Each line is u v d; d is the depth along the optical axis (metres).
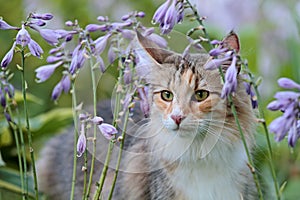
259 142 4.93
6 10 8.60
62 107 7.74
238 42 3.96
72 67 4.14
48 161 6.25
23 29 3.89
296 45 6.59
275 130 3.44
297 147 5.81
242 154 4.43
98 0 8.09
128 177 4.99
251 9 7.34
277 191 3.75
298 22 6.14
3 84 4.46
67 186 5.93
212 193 4.50
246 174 4.55
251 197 4.62
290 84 3.55
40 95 7.86
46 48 7.87
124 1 8.09
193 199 4.52
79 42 4.26
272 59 7.21
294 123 3.46
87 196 4.15
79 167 5.68
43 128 6.37
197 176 4.47
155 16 3.94
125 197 5.02
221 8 7.39
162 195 4.64
